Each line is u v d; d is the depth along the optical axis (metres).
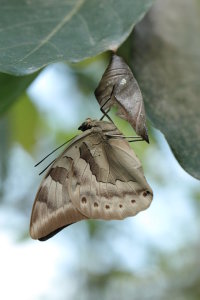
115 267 0.92
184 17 0.49
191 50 0.48
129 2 0.43
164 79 0.47
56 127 0.71
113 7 0.43
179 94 0.47
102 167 0.48
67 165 0.48
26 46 0.42
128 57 0.49
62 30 0.42
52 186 0.48
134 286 0.93
